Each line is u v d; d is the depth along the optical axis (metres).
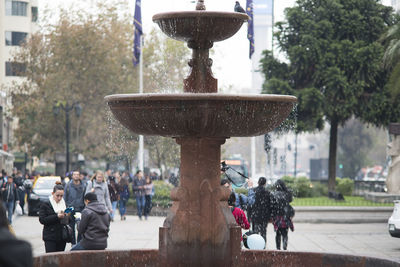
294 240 21.58
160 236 9.88
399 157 33.50
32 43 58.47
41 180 33.62
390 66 36.47
